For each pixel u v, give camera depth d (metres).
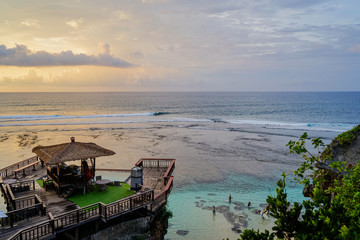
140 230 13.30
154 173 18.53
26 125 74.25
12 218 10.27
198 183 29.70
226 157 39.81
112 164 35.00
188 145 47.84
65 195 13.45
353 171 5.58
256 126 76.44
